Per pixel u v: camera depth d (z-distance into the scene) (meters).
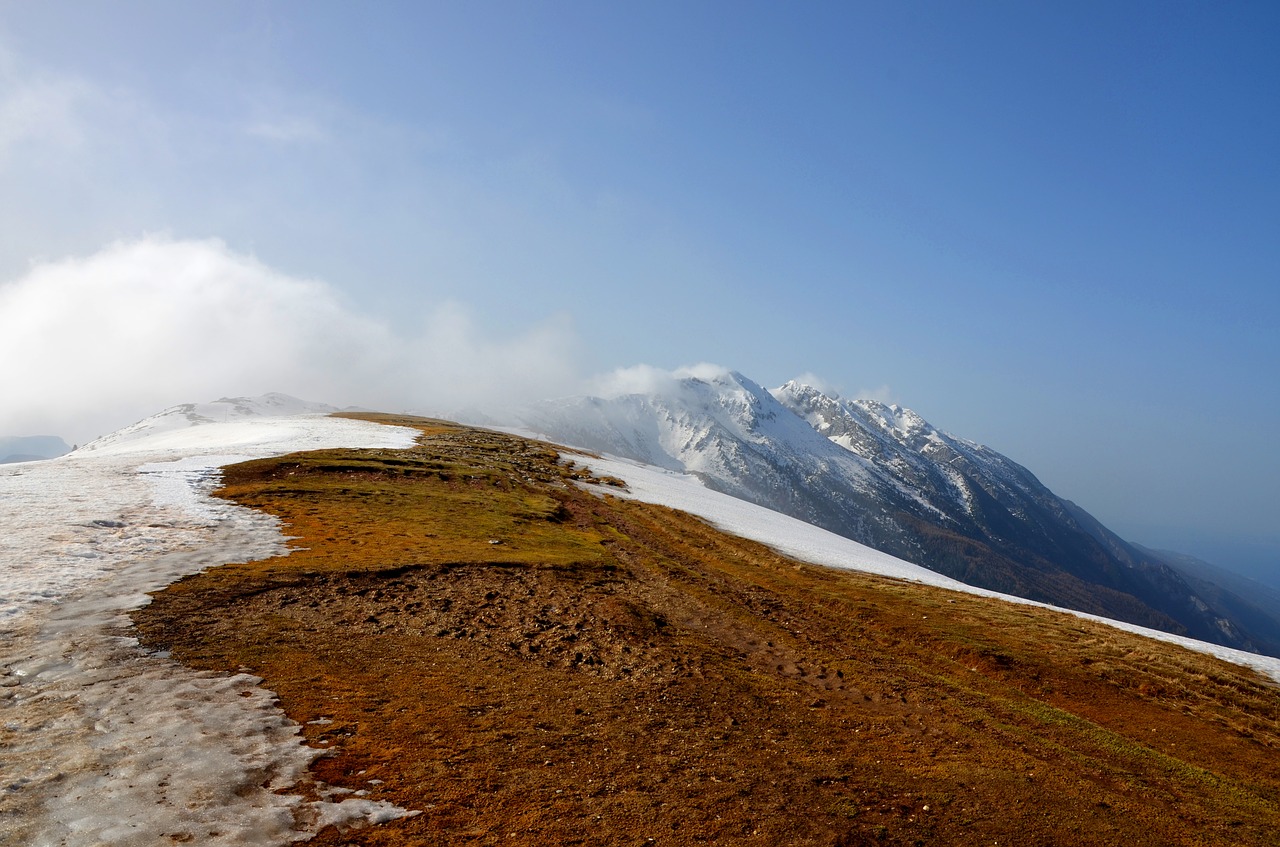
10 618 24.58
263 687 21.70
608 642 33.47
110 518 43.22
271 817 14.64
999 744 27.42
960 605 54.78
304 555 40.53
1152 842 20.27
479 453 108.19
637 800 17.70
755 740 23.81
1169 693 38.47
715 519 89.06
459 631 31.73
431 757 18.52
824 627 45.44
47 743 16.58
